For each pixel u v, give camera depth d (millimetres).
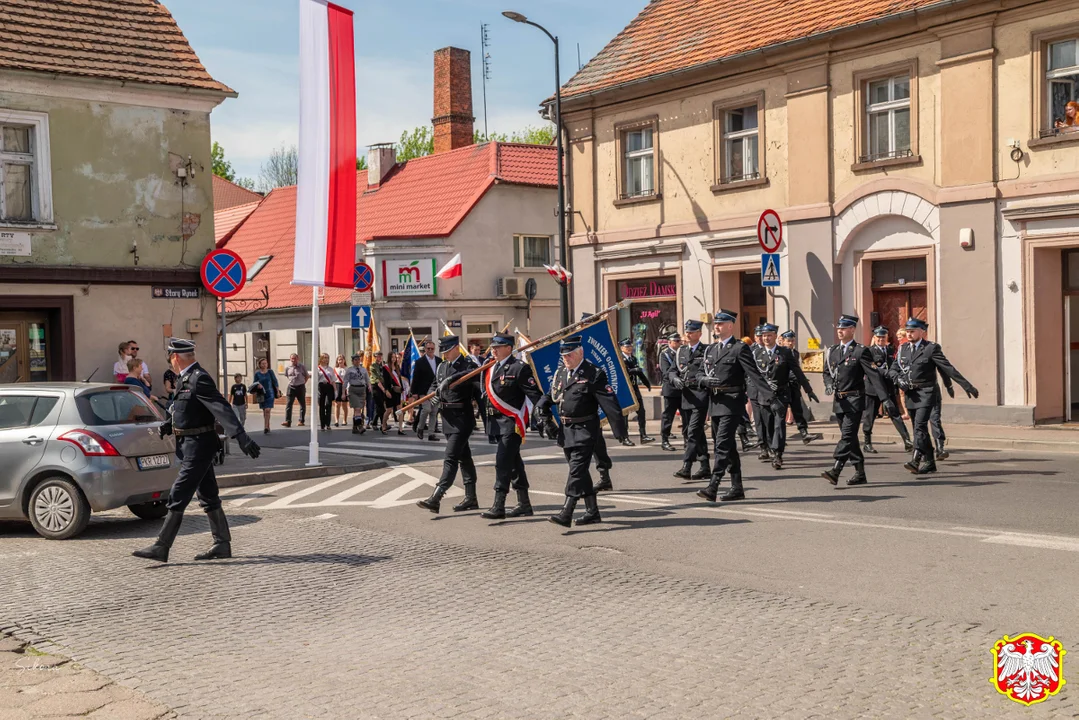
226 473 14914
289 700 5379
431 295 33781
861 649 6027
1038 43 17766
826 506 11039
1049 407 18406
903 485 12336
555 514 10641
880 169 20094
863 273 20656
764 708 5102
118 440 10578
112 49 18219
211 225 19156
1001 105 18281
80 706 5305
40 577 8648
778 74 21734
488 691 5449
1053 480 12367
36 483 10617
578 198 26078
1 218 17031
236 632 6793
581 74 26328
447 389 11539
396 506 12281
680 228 23766
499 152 36375
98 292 17875
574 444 10406
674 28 25141
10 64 16766
